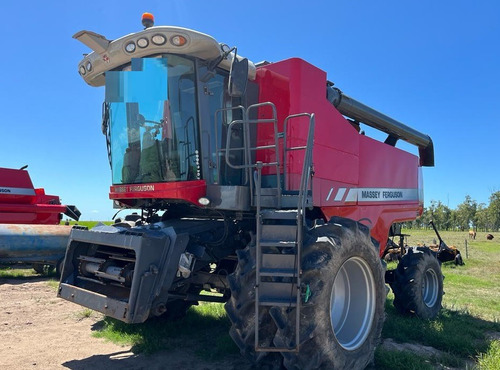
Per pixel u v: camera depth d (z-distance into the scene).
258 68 5.28
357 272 4.33
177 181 4.50
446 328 5.78
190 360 4.37
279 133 4.77
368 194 6.33
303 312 3.51
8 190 10.25
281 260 3.58
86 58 4.96
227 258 5.17
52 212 11.02
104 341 4.95
